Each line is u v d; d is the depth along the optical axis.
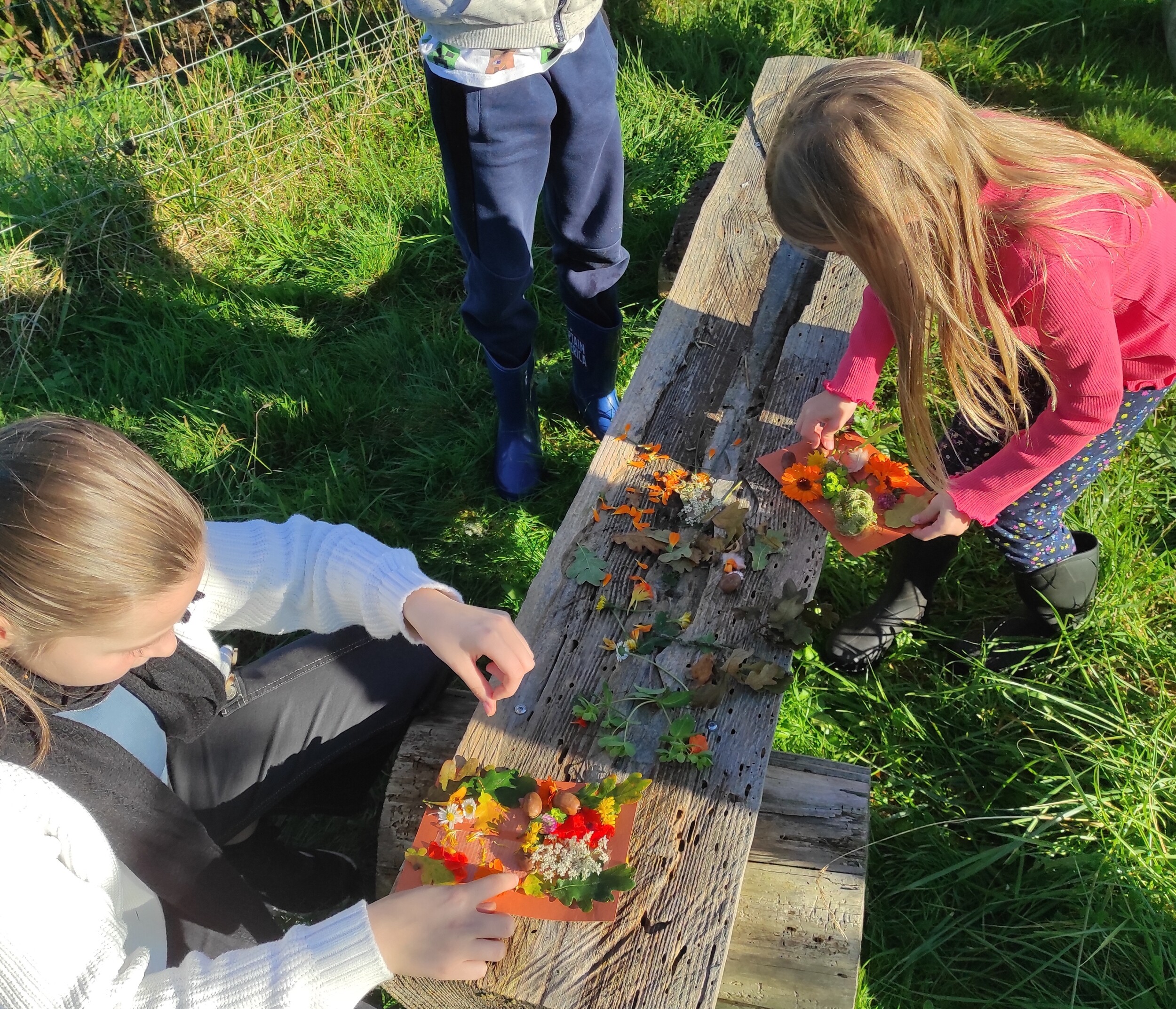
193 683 1.43
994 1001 1.77
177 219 3.43
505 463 2.71
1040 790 2.00
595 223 2.39
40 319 3.10
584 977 1.23
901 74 1.41
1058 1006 1.73
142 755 1.45
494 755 1.45
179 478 2.76
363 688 1.67
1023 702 2.13
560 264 2.51
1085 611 2.16
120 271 3.26
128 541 1.01
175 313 3.17
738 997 1.46
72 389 2.97
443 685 1.76
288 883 1.80
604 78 2.15
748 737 1.46
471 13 1.90
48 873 1.09
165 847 1.32
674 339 2.09
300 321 3.19
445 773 1.43
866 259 1.41
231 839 1.67
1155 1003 1.72
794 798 1.61
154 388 2.96
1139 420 1.79
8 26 3.79
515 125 2.03
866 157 1.34
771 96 2.76
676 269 3.02
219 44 3.73
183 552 1.07
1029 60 4.22
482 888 1.22
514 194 2.13
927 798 2.06
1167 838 1.92
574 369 2.80
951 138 1.36
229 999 1.11
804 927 1.47
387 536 2.66
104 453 1.02
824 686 2.24
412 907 1.18
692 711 1.49
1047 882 1.89
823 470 1.80
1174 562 2.36
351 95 3.70
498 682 1.46
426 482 2.76
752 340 2.10
